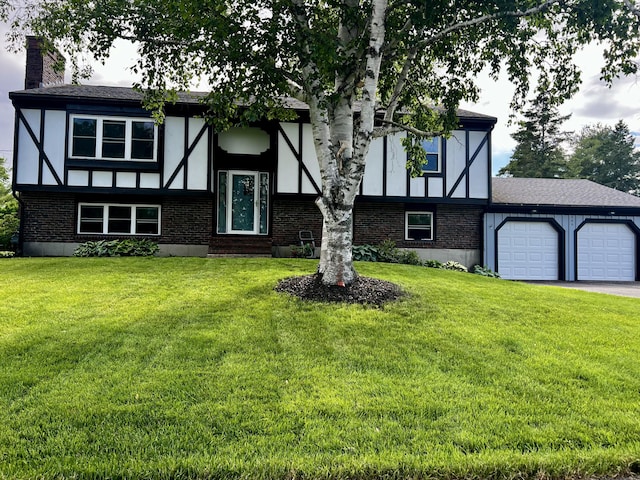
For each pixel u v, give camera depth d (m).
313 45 5.45
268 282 7.05
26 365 3.46
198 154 12.25
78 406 2.76
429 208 13.59
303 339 4.32
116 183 11.92
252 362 3.65
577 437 2.54
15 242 11.98
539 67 7.25
